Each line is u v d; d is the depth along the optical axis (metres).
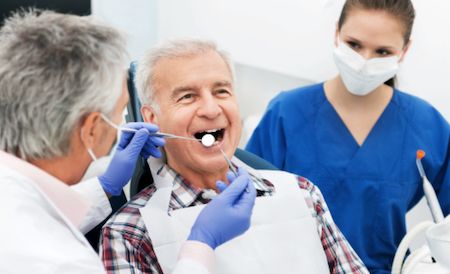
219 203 1.08
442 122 1.72
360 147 1.69
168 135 1.17
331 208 1.70
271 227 1.25
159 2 2.39
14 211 0.83
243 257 1.20
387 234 1.66
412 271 1.28
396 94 1.73
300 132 1.75
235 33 2.41
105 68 0.88
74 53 0.86
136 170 1.32
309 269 1.25
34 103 0.85
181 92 1.19
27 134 0.87
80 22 0.91
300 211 1.28
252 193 1.12
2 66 0.86
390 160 1.68
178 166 1.26
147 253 1.15
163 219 1.16
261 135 1.84
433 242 1.20
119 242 1.13
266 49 2.40
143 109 1.26
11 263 0.79
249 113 2.53
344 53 1.57
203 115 1.18
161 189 1.21
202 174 1.26
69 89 0.85
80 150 0.92
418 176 1.70
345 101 1.71
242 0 2.36
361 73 1.55
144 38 2.39
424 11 2.15
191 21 2.43
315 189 1.37
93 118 0.90
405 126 1.70
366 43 1.54
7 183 0.85
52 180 0.92
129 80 1.33
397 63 1.59
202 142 1.18
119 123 0.97
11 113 0.86
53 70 0.85
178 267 0.98
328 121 1.73
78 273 0.82
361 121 1.71
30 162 0.92
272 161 1.82
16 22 0.92
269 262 1.22
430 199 1.43
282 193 1.29
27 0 1.67
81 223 1.09
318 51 2.34
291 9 2.31
